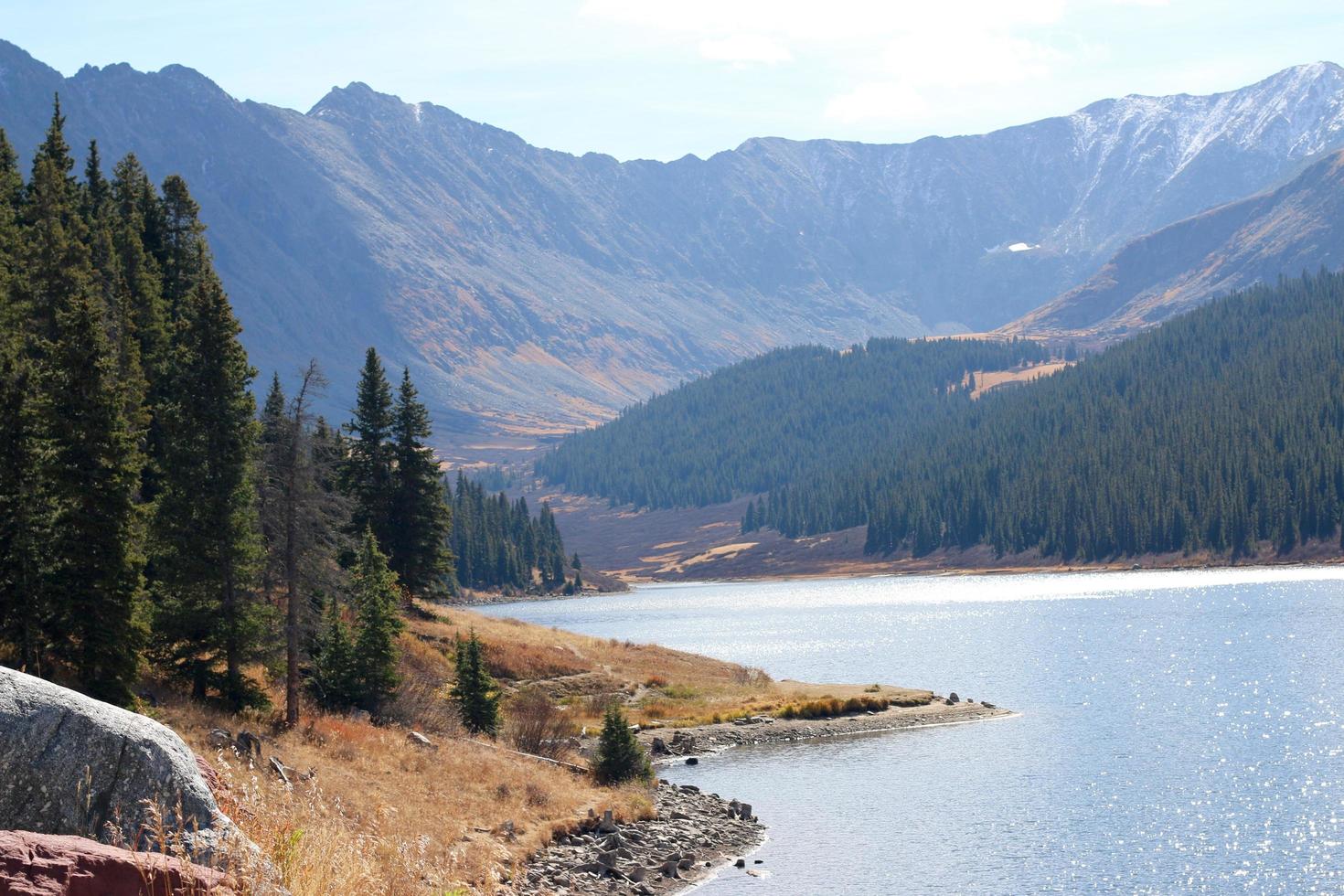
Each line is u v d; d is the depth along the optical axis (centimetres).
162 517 4141
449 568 7506
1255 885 3241
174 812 944
